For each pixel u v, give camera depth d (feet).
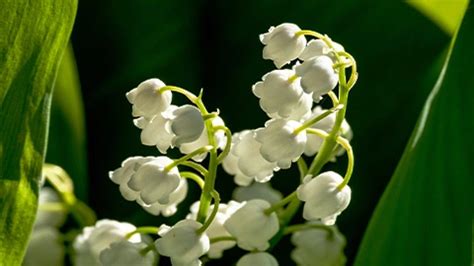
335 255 1.08
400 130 1.26
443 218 0.97
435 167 0.98
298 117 0.97
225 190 1.25
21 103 0.97
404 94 1.26
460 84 0.98
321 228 1.06
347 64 0.95
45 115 0.97
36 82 0.97
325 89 0.94
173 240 0.95
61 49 0.97
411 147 1.00
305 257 1.09
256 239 0.97
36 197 0.98
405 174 0.99
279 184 1.25
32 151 0.97
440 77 1.01
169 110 0.95
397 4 1.26
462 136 0.98
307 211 0.95
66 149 1.22
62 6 0.96
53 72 0.97
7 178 0.97
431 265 0.97
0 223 0.97
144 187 0.94
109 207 1.26
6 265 0.98
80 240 1.09
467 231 0.97
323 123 1.01
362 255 0.99
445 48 1.26
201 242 0.95
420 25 1.26
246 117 1.26
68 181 1.14
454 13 1.26
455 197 0.97
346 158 1.25
